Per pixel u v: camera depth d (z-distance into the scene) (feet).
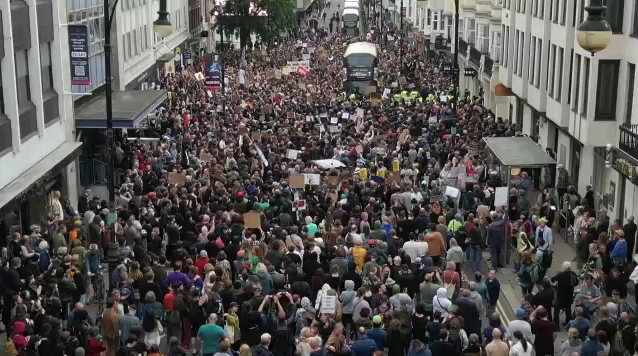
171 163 111.86
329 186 100.99
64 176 106.52
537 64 139.95
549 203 102.17
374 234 77.56
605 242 79.36
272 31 276.41
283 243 74.02
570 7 117.80
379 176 105.60
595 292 67.62
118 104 127.03
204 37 284.41
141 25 186.70
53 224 85.05
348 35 376.27
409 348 58.85
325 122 154.10
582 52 109.91
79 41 102.22
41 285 66.80
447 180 106.73
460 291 65.10
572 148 124.36
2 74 87.20
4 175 86.12
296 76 215.51
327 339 60.80
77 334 59.88
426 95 188.85
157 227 82.23
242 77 193.36
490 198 99.09
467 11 222.69
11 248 75.61
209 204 88.12
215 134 134.41
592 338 55.57
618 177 102.68
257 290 63.67
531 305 66.95
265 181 103.71
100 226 83.35
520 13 153.28
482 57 187.93
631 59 100.73
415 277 71.26
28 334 60.03
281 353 61.05
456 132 139.74
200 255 70.69
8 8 87.04
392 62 265.13
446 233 83.05
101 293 75.87
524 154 100.89
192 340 66.85
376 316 58.44
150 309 61.31
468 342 56.44
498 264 90.84
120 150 115.34
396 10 420.36
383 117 151.74
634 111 99.86
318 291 66.85
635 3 100.01
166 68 221.87
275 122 146.51
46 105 101.76
